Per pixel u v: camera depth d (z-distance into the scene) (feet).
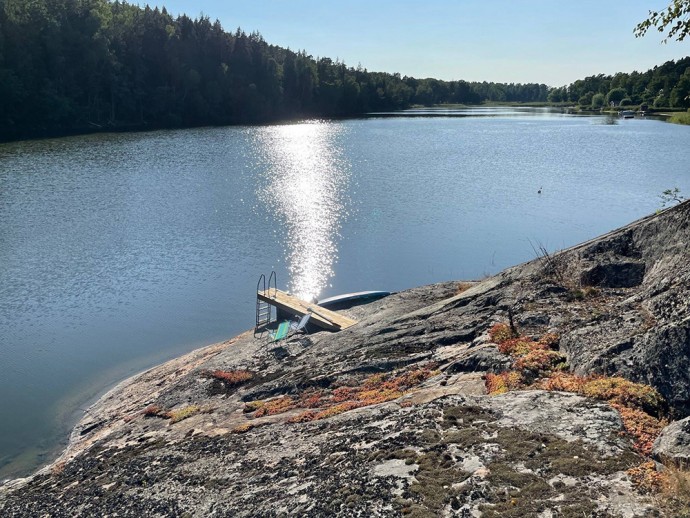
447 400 38.09
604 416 31.83
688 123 430.20
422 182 193.36
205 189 183.21
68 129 368.68
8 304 94.32
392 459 32.04
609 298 48.85
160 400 63.67
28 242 126.00
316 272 109.91
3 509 44.62
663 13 48.52
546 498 25.72
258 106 491.72
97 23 394.73
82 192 176.45
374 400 45.78
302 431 43.06
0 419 65.10
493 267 110.52
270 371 64.49
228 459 41.57
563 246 119.75
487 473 28.40
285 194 175.94
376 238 130.11
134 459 47.50
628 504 24.17
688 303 37.96
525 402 35.55
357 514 27.78
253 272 110.11
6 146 284.41
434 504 27.02
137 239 129.08
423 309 67.51
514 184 187.01
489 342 48.96
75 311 92.53
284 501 31.60
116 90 397.60
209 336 84.84
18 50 347.97
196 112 448.65
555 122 475.31
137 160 242.37
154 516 35.70
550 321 48.39
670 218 50.06
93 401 68.80
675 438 27.53
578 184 184.24
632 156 246.88
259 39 558.15
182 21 472.44
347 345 63.52
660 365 34.55
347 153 269.85
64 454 57.47
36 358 78.23
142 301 96.63
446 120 514.27
